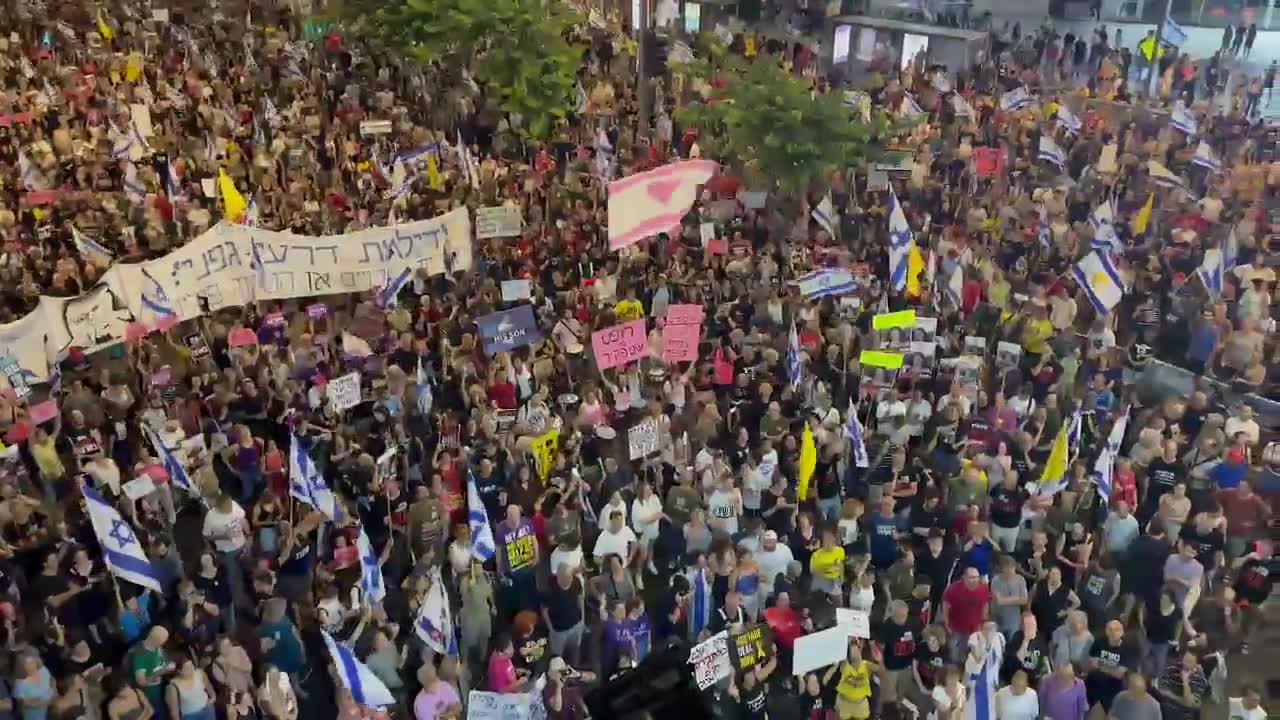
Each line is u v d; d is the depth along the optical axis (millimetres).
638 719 6277
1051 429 14078
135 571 10570
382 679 10414
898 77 26641
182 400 14383
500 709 9367
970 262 18125
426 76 27391
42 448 13258
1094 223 18688
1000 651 10523
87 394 14242
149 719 9828
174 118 24797
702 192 21281
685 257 18781
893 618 10844
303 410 14406
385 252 17844
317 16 30953
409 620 11758
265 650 10555
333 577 11328
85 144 22641
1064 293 16391
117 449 14078
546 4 25750
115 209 19516
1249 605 11773
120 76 27359
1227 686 10789
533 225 19906
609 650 10789
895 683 10898
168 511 12930
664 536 12578
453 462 12938
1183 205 19953
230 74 28156
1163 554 11828
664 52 29438
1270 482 12688
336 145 24000
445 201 20328
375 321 16359
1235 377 15531
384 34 28125
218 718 10117
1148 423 13711
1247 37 26438
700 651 9867
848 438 13609
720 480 12477
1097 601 11609
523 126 24781
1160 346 16641
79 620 10969
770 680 10461
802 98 20453
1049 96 25688
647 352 15516
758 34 29938
